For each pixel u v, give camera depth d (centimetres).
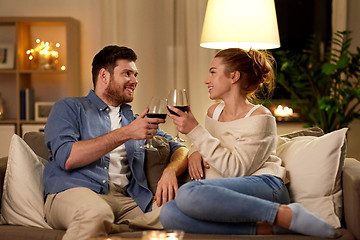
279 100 498
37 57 458
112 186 224
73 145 212
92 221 191
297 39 505
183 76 459
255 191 198
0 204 217
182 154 242
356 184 187
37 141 248
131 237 193
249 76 225
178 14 458
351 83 469
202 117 451
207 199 186
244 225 189
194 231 192
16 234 198
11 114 474
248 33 293
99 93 241
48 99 475
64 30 470
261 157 211
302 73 459
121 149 233
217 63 226
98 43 470
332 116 448
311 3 502
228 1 296
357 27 479
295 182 216
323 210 206
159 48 457
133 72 243
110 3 452
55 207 207
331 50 484
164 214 197
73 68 441
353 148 484
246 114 221
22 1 470
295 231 182
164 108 209
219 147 211
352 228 190
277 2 505
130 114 246
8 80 473
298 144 228
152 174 239
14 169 217
